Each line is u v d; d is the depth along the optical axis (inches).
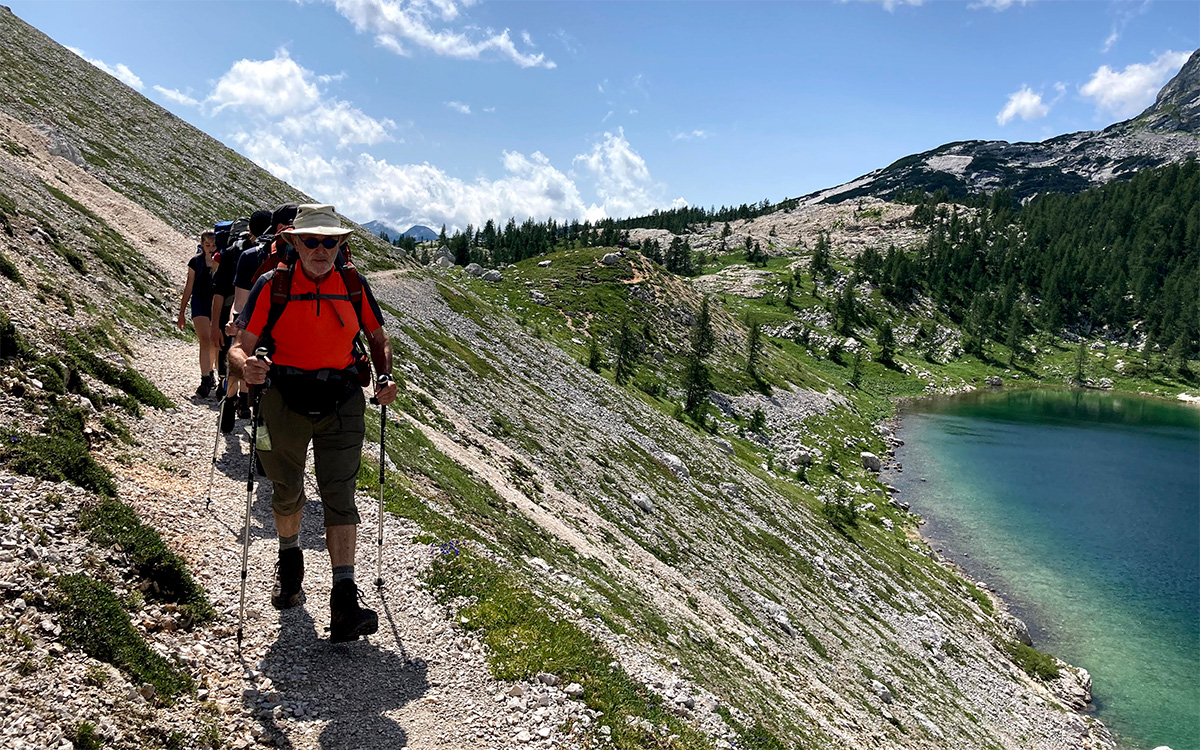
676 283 6820.9
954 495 3543.3
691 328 6003.9
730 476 2763.3
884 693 1465.3
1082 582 2549.2
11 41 3297.2
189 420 476.7
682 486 2325.3
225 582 285.4
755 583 1795.0
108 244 1029.2
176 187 2891.2
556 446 1977.1
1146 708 1822.1
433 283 3314.5
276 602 267.6
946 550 2832.2
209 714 210.1
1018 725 1647.4
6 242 631.2
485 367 2380.7
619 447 2352.4
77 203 1274.6
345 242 253.9
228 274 453.4
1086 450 4557.1
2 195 786.2
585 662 322.0
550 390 2706.7
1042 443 4751.5
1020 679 1904.5
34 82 2992.1
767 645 1327.5
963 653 1943.9
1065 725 1702.8
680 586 1354.6
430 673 275.7
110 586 238.2
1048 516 3238.2
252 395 247.3
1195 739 1695.4
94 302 666.2
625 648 400.2
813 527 2568.9
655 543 1700.3
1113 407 6471.5
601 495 1815.9
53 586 215.9
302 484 263.3
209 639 246.1
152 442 408.8
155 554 262.2
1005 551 2832.2
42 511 254.7
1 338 367.9
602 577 967.0
